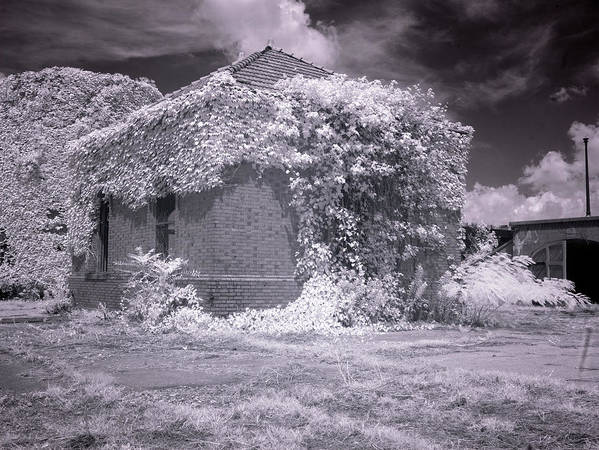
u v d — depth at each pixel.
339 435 4.21
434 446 3.95
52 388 5.61
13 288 22.05
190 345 9.34
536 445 4.01
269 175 12.96
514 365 7.46
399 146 14.63
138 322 12.59
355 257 13.55
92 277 16.64
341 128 13.88
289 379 6.34
